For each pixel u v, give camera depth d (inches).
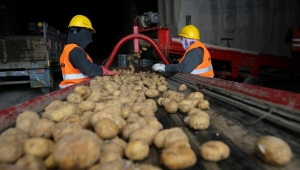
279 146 38.5
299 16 337.7
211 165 41.2
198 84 115.3
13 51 223.1
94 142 37.4
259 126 55.9
